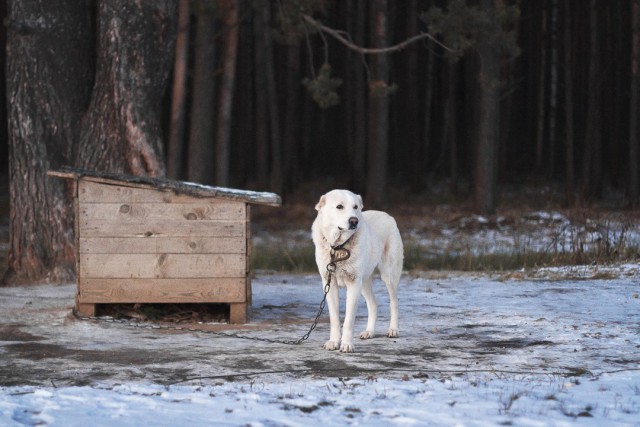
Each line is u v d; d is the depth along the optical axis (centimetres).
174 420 553
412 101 3509
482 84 2703
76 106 1540
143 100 1512
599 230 1806
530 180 3762
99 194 1051
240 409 588
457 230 2470
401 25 4034
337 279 852
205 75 2650
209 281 1051
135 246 1051
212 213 1052
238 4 2662
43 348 868
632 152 3030
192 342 907
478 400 618
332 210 821
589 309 1103
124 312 1071
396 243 939
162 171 1528
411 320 1045
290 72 3459
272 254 1914
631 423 552
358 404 606
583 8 3719
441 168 4100
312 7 2403
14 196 1528
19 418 552
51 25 1504
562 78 4159
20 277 1504
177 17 1539
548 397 623
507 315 1061
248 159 3712
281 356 823
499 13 2472
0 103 3862
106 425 535
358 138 3356
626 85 3688
